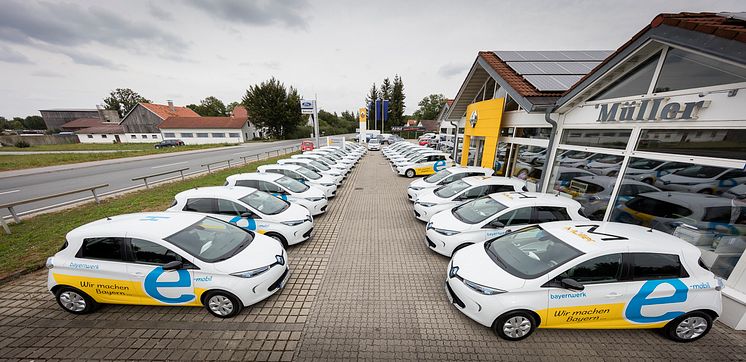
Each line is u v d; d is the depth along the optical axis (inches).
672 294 136.6
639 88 216.5
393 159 754.8
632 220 224.7
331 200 419.2
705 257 178.7
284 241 246.5
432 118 3189.0
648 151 209.6
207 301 160.1
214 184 519.8
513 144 421.4
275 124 2169.0
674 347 140.6
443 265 223.1
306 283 197.6
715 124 165.9
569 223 178.5
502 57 405.7
